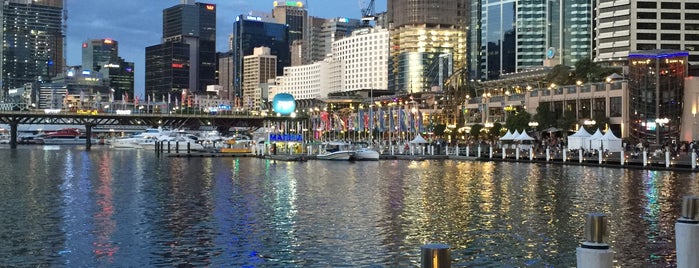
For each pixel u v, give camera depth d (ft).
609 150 345.72
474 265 100.01
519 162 375.45
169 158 456.45
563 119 458.50
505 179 246.47
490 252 108.68
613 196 183.93
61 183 238.68
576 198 179.83
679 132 417.08
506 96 566.77
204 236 124.88
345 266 100.78
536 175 266.36
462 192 198.29
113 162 400.67
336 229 131.54
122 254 109.91
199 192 203.41
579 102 478.59
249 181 246.68
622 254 104.88
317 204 170.91
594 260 42.57
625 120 435.53
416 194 193.88
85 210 160.45
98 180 253.03
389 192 200.54
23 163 386.93
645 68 424.46
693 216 52.65
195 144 638.12
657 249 108.47
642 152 323.37
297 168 333.21
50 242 119.55
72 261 105.09
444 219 143.33
